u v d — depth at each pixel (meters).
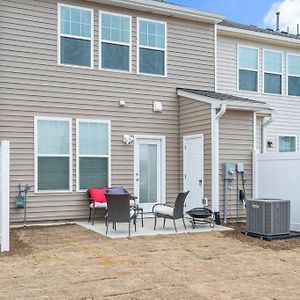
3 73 9.54
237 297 4.79
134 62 11.15
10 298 4.62
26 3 9.81
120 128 10.92
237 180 10.55
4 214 6.89
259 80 13.98
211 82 12.21
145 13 11.30
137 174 11.13
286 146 14.57
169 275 5.65
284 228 8.54
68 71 10.28
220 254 6.97
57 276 5.50
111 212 8.51
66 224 9.84
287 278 5.62
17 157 9.63
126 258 6.55
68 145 10.24
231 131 10.51
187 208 11.17
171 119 11.59
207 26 12.22
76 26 10.41
